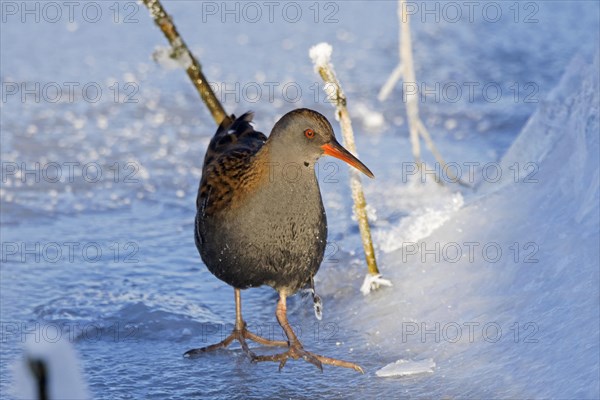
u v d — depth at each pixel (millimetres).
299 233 8391
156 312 10180
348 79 21422
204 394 8188
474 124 18297
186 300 10758
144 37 24922
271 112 19078
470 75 21750
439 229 10797
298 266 8562
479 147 16812
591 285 7555
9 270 11617
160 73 22047
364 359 8555
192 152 16984
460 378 7469
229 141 9852
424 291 9508
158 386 8406
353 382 8070
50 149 16766
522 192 10367
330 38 24938
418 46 24219
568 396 6375
